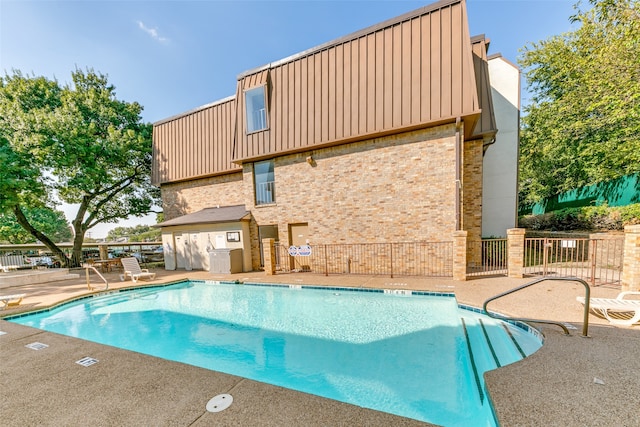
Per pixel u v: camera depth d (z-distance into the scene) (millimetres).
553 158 15250
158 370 2887
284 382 3594
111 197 15227
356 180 9125
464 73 7375
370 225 8961
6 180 10961
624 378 2387
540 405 2041
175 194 14508
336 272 9492
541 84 15102
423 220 8242
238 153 11062
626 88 8164
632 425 1811
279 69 10250
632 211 9117
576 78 12000
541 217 14258
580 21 10750
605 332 3490
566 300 5031
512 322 4293
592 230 10758
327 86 9320
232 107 12531
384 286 7152
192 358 4406
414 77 7988
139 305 7625
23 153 11555
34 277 9891
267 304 7254
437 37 7742
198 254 11922
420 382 3461
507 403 2076
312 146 9500
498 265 9016
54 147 11766
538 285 6250
